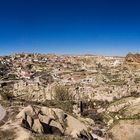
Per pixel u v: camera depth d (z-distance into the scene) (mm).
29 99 176375
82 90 186625
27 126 75750
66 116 96750
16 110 90438
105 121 135000
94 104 169125
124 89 182125
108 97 175375
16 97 176125
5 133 64250
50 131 85000
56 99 179375
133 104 147625
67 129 90062
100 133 105000
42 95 181875
